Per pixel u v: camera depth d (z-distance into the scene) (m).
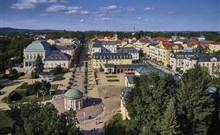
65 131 47.66
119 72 187.00
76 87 141.12
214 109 69.94
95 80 159.62
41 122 47.97
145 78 68.00
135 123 61.38
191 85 66.50
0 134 66.00
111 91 132.38
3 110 100.50
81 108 103.19
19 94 122.38
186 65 183.88
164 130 55.91
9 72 176.38
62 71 186.38
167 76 69.75
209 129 72.88
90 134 80.12
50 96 122.62
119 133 78.12
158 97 61.75
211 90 87.19
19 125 52.22
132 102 66.12
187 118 64.38
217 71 167.50
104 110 102.88
